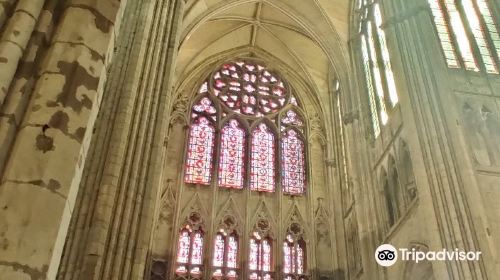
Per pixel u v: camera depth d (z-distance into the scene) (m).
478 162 16.84
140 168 14.73
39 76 5.40
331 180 28.41
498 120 18.45
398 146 20.44
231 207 27.03
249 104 31.12
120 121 14.59
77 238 12.32
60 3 5.98
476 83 19.47
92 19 5.95
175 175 27.22
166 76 17.78
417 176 16.39
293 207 27.78
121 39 16.58
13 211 4.52
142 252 13.34
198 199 26.81
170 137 28.52
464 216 14.78
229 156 28.83
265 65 33.03
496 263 14.03
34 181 4.72
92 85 5.59
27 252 4.39
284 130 30.72
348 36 27.95
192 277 24.41
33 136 4.96
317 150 30.25
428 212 15.37
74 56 5.59
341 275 25.36
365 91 25.33
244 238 26.00
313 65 32.00
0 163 4.77
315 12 28.48
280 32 31.48
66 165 4.97
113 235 12.73
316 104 32.06
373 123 23.86
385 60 23.30
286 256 26.14
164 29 18.73
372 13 25.53
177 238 25.27
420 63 18.70
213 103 30.67
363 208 22.36
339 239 26.30
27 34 5.48
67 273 11.73
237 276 24.91
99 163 13.74
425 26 20.03
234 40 32.16
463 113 18.39
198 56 31.30
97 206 12.83
